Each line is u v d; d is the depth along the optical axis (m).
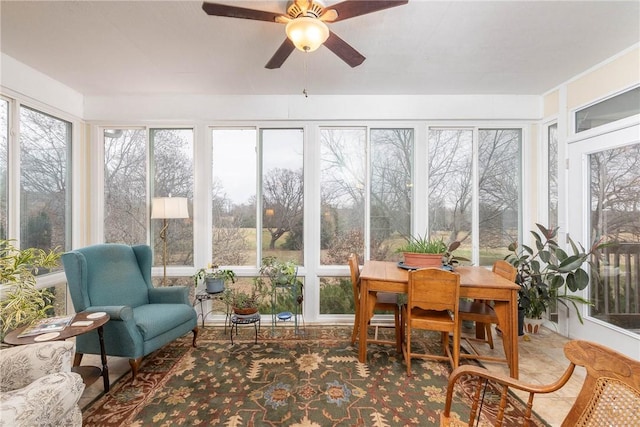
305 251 3.32
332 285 3.36
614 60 2.44
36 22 1.99
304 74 2.78
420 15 1.92
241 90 3.15
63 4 1.82
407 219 3.37
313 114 3.28
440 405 1.88
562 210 2.97
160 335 2.32
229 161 3.38
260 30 2.09
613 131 2.46
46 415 1.12
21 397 1.11
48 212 2.84
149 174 3.33
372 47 2.30
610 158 2.53
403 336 2.61
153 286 3.01
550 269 2.76
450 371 2.27
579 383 2.11
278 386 2.07
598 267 2.61
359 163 3.38
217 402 1.90
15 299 1.99
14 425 1.01
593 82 2.63
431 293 2.15
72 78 2.82
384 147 3.36
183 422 1.72
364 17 1.93
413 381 2.14
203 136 3.31
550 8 1.85
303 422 1.72
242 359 2.45
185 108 3.26
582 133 2.74
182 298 2.70
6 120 2.45
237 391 2.02
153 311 2.42
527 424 1.12
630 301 2.36
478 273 2.57
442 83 2.98
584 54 2.42
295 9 1.57
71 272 2.20
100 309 2.10
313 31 1.60
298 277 3.33
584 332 2.72
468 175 3.36
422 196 3.31
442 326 2.18
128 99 3.25
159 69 2.67
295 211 3.38
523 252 3.31
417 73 2.75
